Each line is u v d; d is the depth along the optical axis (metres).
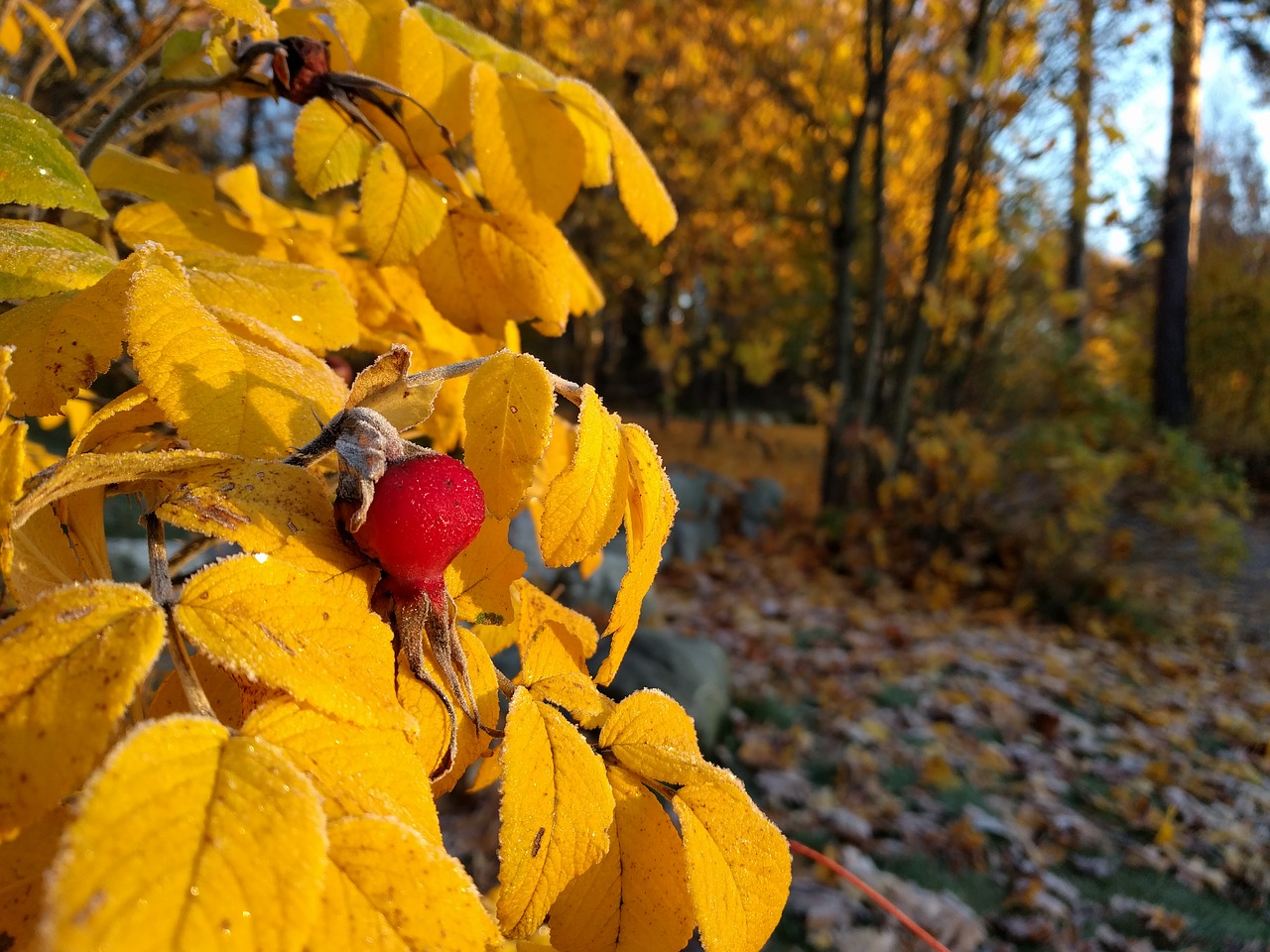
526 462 0.18
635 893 0.19
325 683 0.15
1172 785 1.33
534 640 0.24
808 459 4.35
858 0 3.06
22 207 0.35
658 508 0.20
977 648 1.90
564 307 0.32
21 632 0.14
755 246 3.72
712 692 1.36
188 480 0.17
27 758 0.13
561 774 0.19
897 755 1.34
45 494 0.16
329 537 0.17
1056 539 2.21
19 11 0.49
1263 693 1.79
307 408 0.20
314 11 0.31
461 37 0.34
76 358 0.20
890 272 3.04
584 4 2.73
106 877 0.11
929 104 3.03
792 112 3.08
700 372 5.53
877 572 2.39
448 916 0.13
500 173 0.30
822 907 0.94
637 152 0.33
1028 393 2.83
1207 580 2.54
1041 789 1.28
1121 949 0.94
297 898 0.12
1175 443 2.54
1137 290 5.28
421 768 0.15
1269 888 1.07
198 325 0.20
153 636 0.14
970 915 0.95
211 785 0.12
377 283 0.36
